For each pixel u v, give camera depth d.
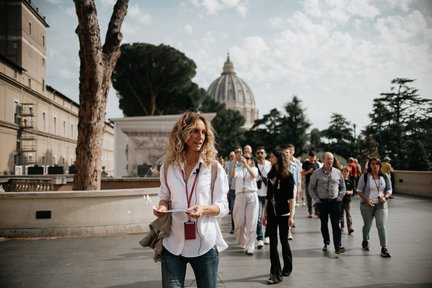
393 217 12.48
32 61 47.56
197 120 3.03
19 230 9.16
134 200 9.77
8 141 39.81
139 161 26.89
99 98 10.74
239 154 7.78
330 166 7.42
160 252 2.91
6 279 5.68
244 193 7.50
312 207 14.04
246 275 5.80
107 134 83.00
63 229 9.24
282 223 5.73
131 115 54.56
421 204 16.42
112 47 11.16
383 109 46.06
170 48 49.72
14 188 15.18
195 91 53.34
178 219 2.94
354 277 5.65
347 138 67.31
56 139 54.59
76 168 10.80
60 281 5.56
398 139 43.53
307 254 7.25
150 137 27.00
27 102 44.94
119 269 6.21
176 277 2.89
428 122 41.91
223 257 7.06
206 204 2.99
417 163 37.62
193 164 3.07
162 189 3.08
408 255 7.13
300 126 75.88
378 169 7.36
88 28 10.16
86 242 8.52
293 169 9.80
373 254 7.23
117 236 9.24
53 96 55.03
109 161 85.62
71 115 63.28
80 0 10.00
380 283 5.34
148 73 49.94
